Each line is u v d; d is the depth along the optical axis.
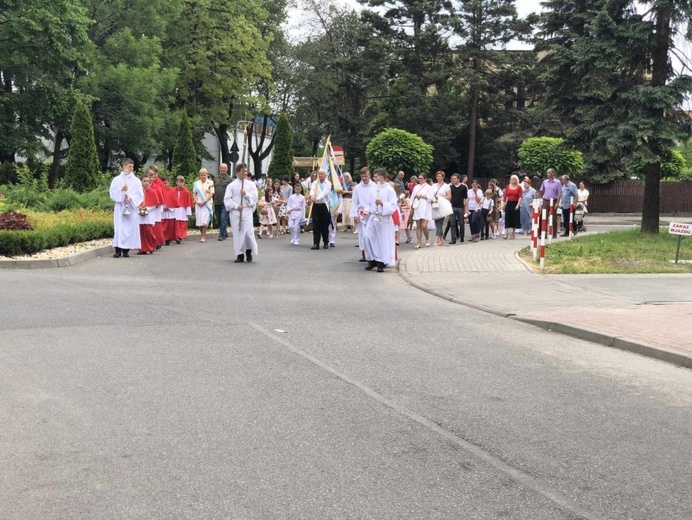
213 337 8.61
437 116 52.09
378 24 53.97
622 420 5.91
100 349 7.82
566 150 23.75
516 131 55.44
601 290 12.68
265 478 4.57
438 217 20.92
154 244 18.64
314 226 20.92
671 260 16.78
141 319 9.52
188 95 47.69
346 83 57.50
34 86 34.81
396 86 56.44
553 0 48.75
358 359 7.75
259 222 27.78
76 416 5.67
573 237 21.80
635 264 16.08
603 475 4.74
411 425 5.65
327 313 10.48
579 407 6.25
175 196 21.44
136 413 5.78
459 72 50.62
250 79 49.28
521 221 24.77
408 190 24.16
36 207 23.00
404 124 52.56
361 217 15.84
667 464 4.96
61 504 4.16
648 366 7.82
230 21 47.59
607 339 8.88
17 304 10.17
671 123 21.53
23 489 4.36
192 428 5.46
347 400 6.26
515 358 8.05
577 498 4.37
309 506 4.17
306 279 14.23
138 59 40.47
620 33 21.44
